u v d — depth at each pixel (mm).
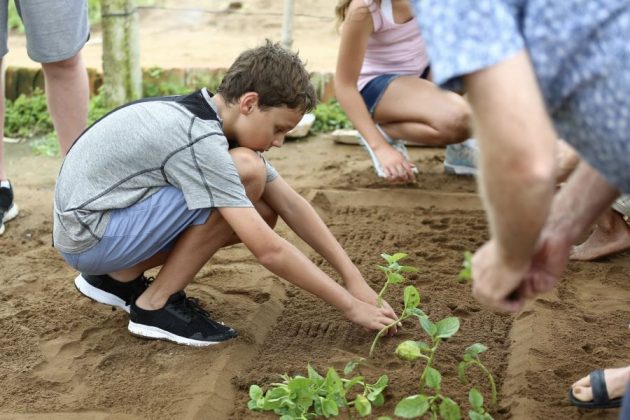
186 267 2924
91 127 2965
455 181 4590
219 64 6395
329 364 2832
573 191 1994
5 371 2857
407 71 4336
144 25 7668
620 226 3580
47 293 3438
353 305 2867
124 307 3123
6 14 3975
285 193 3084
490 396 2658
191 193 2756
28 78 6293
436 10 1542
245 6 7941
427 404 2293
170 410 2604
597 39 1535
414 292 2773
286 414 2535
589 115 1593
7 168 5191
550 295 3287
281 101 2785
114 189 2840
